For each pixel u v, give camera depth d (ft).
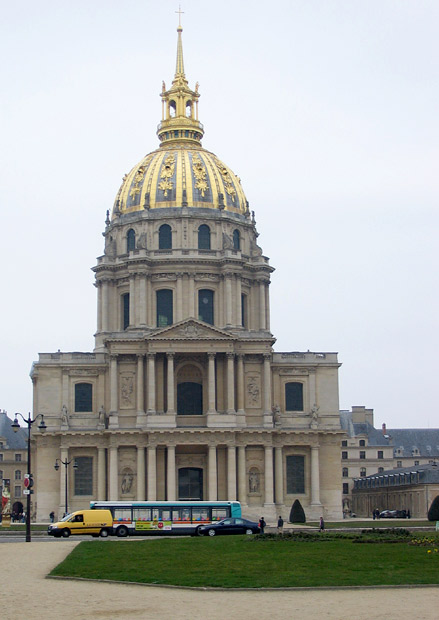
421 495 602.44
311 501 540.52
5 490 483.10
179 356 545.03
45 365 551.59
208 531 374.84
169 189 610.24
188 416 540.93
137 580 202.69
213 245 602.44
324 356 563.07
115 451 529.45
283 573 210.18
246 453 536.01
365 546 273.54
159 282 588.50
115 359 538.47
